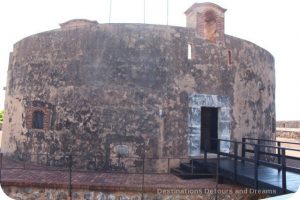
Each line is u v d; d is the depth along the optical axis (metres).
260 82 12.52
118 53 10.37
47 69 11.02
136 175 9.55
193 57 10.79
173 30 10.59
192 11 11.27
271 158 13.04
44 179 8.62
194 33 10.88
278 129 26.41
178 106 10.38
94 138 10.17
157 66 10.32
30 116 11.23
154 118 10.15
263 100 12.68
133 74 10.27
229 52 11.45
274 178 7.82
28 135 11.21
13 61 12.64
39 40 11.34
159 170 10.03
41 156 10.76
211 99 10.87
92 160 10.12
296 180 7.61
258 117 12.32
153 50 10.37
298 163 13.50
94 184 8.09
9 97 12.77
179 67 10.52
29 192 8.23
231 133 11.20
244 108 11.73
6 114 12.95
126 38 10.41
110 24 10.53
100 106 10.24
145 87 10.23
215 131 11.77
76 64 10.59
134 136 10.07
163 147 10.12
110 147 10.09
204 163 9.55
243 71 11.80
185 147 10.38
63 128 10.48
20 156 11.42
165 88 10.27
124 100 10.19
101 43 10.49
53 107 10.73
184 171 9.69
